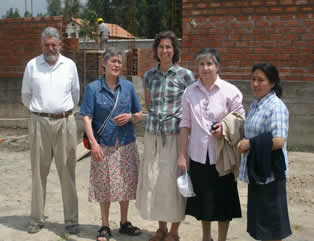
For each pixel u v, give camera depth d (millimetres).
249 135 3160
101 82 3939
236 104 3469
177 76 3730
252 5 7473
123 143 3959
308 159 6898
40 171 4215
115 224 4469
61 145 4133
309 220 4578
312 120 7383
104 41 14031
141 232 4258
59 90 4055
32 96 4113
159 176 3709
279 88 3135
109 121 3896
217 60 3424
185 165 3543
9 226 4379
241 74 7684
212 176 3432
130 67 11172
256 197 3080
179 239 4074
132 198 4008
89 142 3877
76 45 9477
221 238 3627
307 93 7348
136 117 4039
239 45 7641
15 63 9414
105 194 3965
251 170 3012
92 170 3996
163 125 3693
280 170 2996
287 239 4102
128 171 3977
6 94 9547
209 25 7773
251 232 3146
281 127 2971
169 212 3682
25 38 9266
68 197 4199
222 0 7645
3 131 9352
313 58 7246
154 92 3754
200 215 3510
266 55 7508
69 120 4148
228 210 3480
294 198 5219
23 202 5184
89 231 4273
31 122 4113
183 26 7922
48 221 4555
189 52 7945
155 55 3809
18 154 7707
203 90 3471
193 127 3516
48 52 3963
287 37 7348
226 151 3350
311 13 7156
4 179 6145
